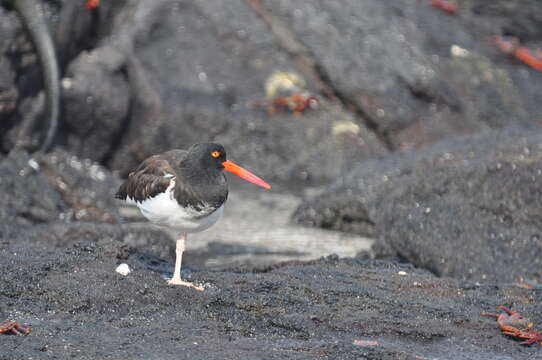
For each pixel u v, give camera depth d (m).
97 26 18.92
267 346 6.52
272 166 19.45
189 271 8.69
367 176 14.30
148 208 7.88
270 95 19.67
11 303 7.12
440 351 6.80
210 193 7.64
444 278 8.81
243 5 20.50
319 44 20.06
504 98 20.81
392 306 7.71
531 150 12.09
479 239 10.73
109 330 6.68
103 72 18.22
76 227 11.39
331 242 13.35
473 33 22.50
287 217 15.36
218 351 6.29
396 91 19.73
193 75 19.36
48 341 6.30
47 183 14.00
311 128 19.62
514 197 11.20
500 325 7.32
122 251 8.48
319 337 6.91
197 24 19.92
